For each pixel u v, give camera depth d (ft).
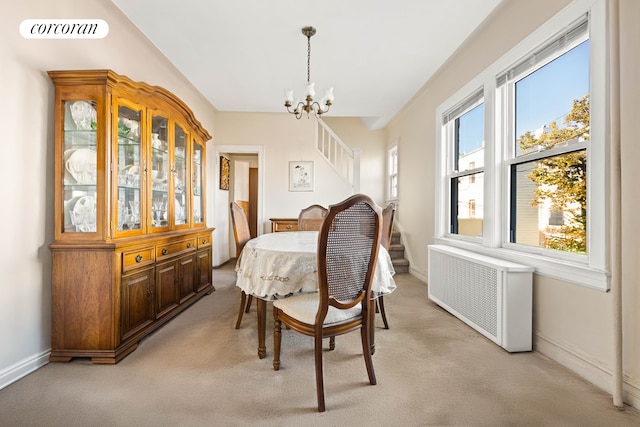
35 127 6.20
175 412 4.91
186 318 9.28
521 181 8.06
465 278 8.71
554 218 7.01
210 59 10.87
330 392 5.50
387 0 7.74
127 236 7.28
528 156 7.69
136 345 7.24
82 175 6.68
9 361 5.71
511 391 5.53
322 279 5.11
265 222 17.29
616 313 5.06
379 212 5.48
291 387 5.65
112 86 6.69
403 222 17.16
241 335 8.03
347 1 7.77
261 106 16.21
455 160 11.73
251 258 6.78
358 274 5.57
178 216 10.26
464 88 10.25
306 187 17.33
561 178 6.81
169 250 8.96
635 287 5.06
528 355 6.92
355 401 5.24
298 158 17.40
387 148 20.63
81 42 7.28
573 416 4.85
